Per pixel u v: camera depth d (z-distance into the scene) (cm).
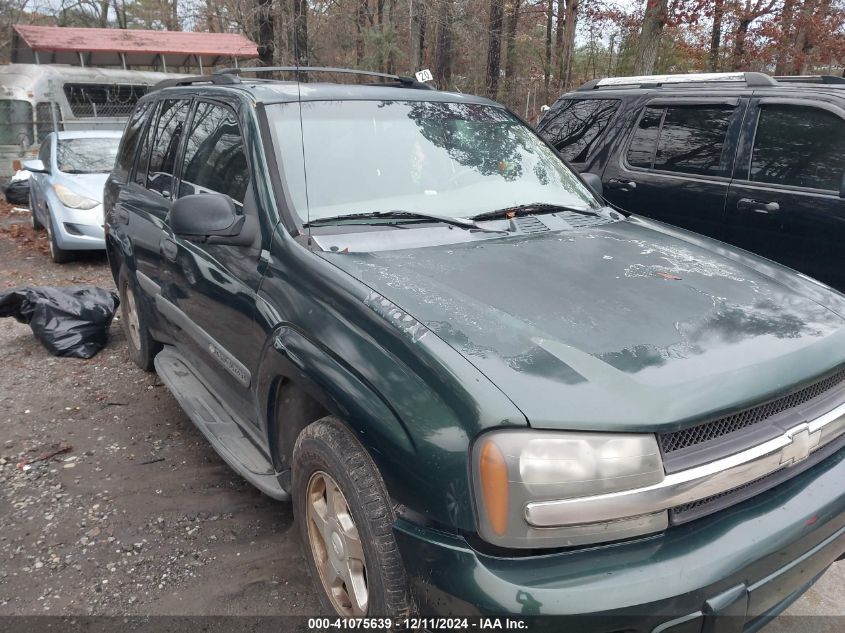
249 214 298
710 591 184
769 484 212
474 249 282
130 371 521
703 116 560
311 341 242
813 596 289
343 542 232
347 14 1761
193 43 1808
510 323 218
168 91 457
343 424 226
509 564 181
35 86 1572
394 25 1761
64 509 339
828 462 231
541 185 361
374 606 211
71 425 431
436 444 189
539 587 175
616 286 254
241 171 317
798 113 503
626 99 623
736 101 539
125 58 1784
